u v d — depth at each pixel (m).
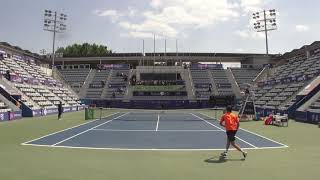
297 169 13.03
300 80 57.34
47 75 76.75
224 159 15.19
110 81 87.69
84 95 84.00
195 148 18.58
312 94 44.56
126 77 88.56
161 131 28.25
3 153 16.55
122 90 84.12
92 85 86.56
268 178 11.58
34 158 15.20
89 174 12.14
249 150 17.88
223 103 75.56
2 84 48.50
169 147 18.92
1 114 38.59
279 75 73.00
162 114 56.41
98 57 99.38
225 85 85.81
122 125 34.19
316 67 58.12
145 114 56.41
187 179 11.46
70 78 89.38
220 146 19.38
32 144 19.77
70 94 76.06
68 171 12.59
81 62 102.75
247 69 91.31
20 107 45.97
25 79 59.19
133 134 25.77
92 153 16.75
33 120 40.59
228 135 15.45
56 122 37.69
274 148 18.62
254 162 14.45
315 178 11.59
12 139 22.12
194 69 91.50
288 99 53.16
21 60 71.38
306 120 39.59
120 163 14.21
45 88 65.62
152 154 16.56
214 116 50.75
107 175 12.02
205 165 13.82
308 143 20.75
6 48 70.56
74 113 57.75
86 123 36.50
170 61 100.12
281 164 14.02
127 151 17.45
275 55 95.00
